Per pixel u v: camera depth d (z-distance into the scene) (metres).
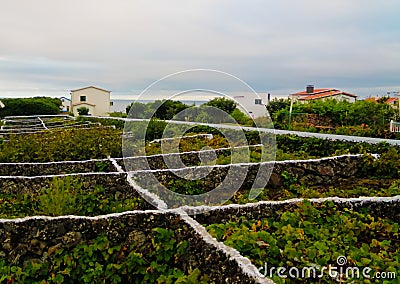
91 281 5.61
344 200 6.54
